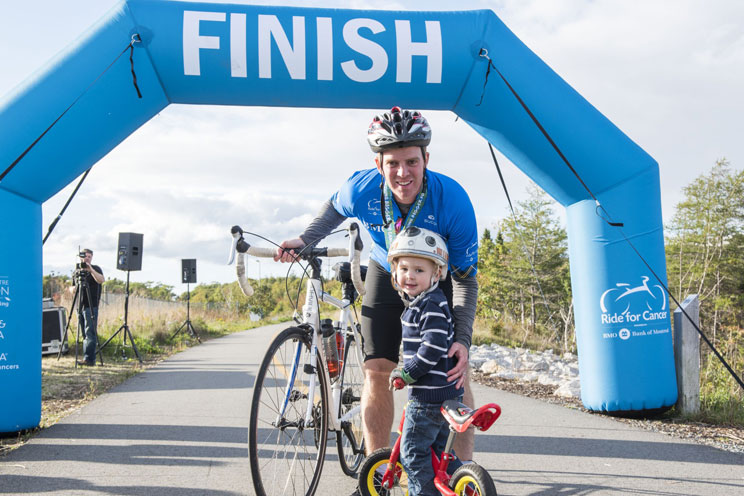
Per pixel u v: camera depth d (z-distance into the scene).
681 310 5.59
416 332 2.59
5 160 4.80
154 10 5.14
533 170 5.74
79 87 4.95
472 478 2.29
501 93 5.37
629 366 5.46
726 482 3.62
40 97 4.89
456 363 2.69
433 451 2.64
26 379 4.82
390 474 2.81
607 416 5.59
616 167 5.51
